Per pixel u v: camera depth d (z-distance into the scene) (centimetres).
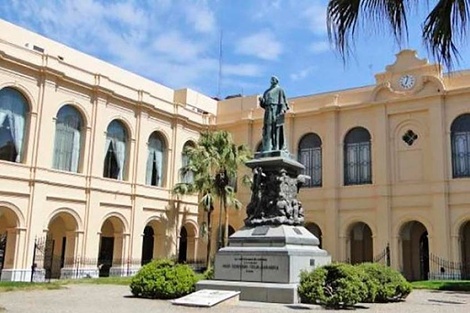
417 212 3038
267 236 1456
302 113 3559
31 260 2592
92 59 3397
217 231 3647
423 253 3266
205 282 1443
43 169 2703
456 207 2917
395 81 3241
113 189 3103
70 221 2889
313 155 3522
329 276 1302
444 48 573
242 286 1371
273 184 1547
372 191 3209
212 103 4188
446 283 2331
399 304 1430
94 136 3017
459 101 3011
